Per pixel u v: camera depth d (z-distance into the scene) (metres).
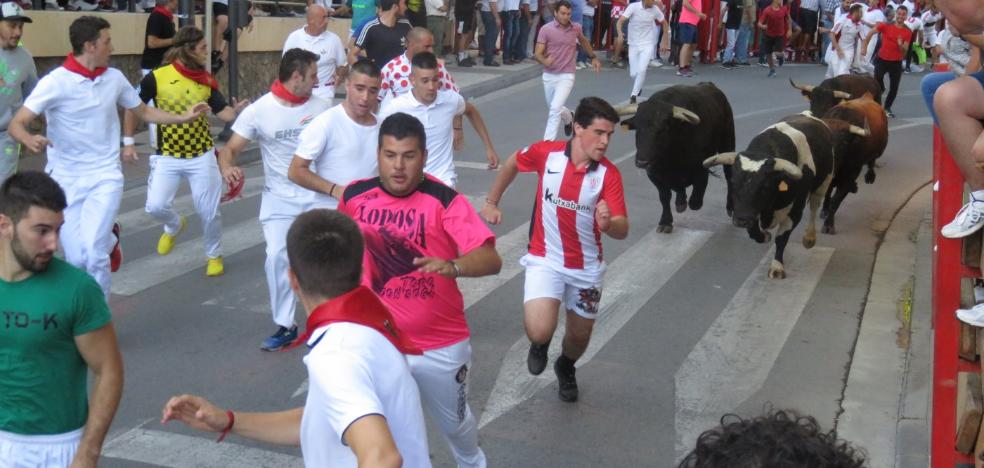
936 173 6.90
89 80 6.88
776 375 7.12
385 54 11.58
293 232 3.14
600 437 6.11
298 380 6.81
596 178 5.83
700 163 10.60
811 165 9.12
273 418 3.44
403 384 3.10
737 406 6.61
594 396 6.69
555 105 14.38
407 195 4.65
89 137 6.97
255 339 7.49
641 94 20.00
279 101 6.95
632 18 18.61
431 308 4.60
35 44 13.39
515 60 23.38
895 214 11.84
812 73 25.39
